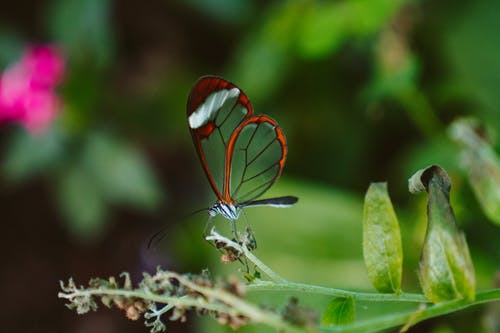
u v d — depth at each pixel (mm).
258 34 631
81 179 688
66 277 802
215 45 804
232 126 437
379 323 377
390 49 559
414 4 561
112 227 810
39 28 815
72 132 682
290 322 364
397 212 532
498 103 551
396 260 391
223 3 694
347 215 516
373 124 613
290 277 508
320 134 628
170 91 771
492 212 455
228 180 408
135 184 680
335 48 558
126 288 377
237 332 493
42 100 673
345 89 620
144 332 755
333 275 505
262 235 517
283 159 420
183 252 673
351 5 542
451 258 384
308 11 559
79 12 686
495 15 559
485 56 557
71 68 676
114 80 774
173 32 820
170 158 813
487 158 456
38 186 841
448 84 561
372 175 611
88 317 780
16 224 833
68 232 820
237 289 368
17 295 797
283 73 604
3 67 738
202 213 701
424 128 548
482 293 386
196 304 371
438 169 388
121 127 745
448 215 385
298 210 519
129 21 826
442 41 570
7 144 823
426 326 501
